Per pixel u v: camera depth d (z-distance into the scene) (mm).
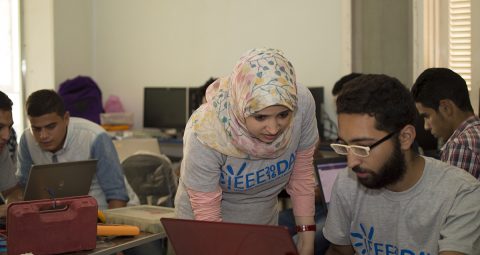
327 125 5062
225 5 5684
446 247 1377
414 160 1474
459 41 4223
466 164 1988
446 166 1510
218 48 5770
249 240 1257
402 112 1357
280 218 2570
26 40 5832
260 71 1485
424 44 4324
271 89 1454
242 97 1507
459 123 2133
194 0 5883
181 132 5770
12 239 1762
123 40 6371
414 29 4352
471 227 1394
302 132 1822
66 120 2629
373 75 1417
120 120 5762
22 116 5809
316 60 5152
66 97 5223
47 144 2564
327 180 2736
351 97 1371
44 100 2514
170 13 6051
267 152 1640
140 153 3184
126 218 2215
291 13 5270
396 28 4516
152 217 2201
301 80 5242
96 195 2686
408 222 1498
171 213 2297
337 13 5020
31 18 5816
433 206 1455
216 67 5805
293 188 1954
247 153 1655
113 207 2639
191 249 1366
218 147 1640
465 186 1442
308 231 1931
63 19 6027
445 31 4266
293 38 5273
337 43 5031
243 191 1815
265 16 5430
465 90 2137
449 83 2125
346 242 1692
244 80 1511
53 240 1828
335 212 1679
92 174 2357
